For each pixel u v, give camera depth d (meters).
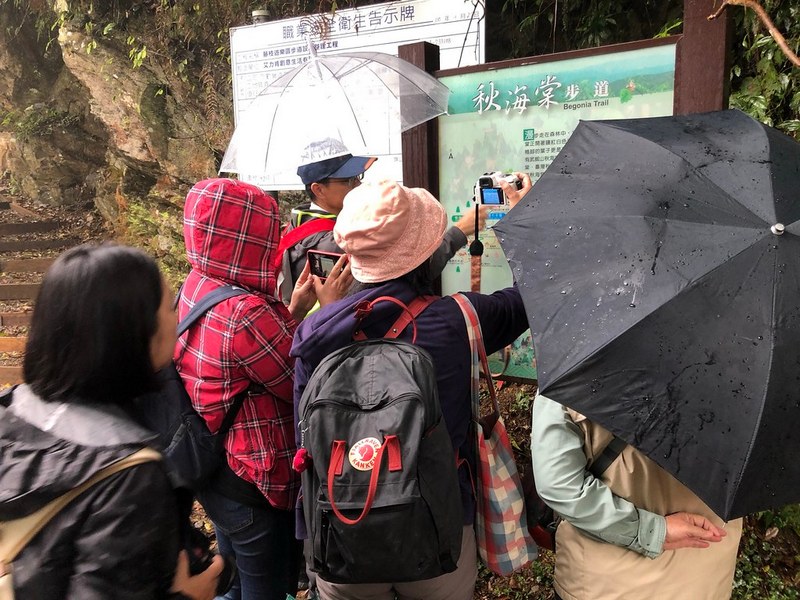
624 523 1.26
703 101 1.80
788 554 2.47
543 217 1.34
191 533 1.15
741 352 1.01
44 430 0.95
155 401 1.59
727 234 1.08
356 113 2.56
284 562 1.88
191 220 1.70
